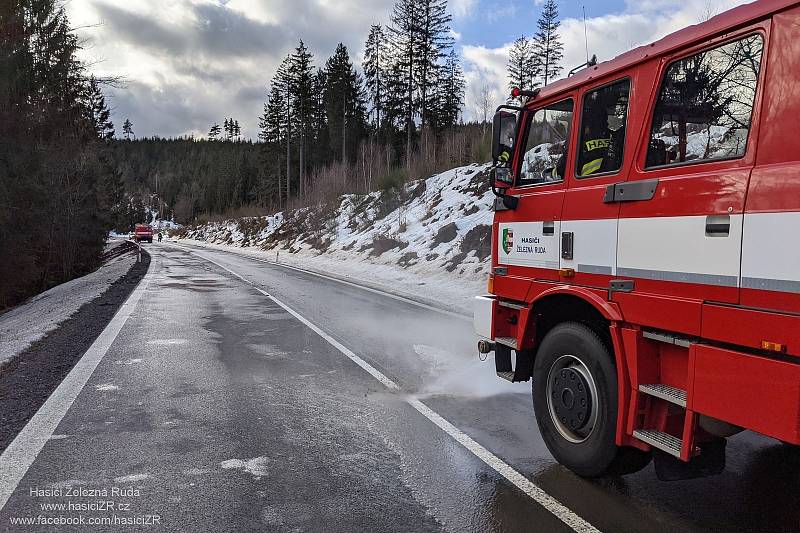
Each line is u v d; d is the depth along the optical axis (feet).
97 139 96.68
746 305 8.81
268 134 235.81
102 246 110.11
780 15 8.71
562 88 13.48
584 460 12.26
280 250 115.14
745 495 11.75
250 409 17.19
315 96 228.84
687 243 9.89
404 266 62.49
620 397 11.23
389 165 134.31
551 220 13.60
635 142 11.26
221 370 21.75
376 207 100.48
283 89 210.38
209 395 18.54
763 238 8.55
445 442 14.70
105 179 128.16
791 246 8.13
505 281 15.46
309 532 10.29
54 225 85.10
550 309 14.03
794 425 7.98
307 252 99.60
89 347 25.72
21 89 66.44
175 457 13.55
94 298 43.86
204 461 13.34
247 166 322.75
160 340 27.43
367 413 16.96
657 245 10.52
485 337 16.42
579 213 12.63
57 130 74.49
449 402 18.07
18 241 67.62
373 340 27.63
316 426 15.80
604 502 11.47
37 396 18.21
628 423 11.05
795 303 8.07
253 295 45.85
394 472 12.85
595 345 11.97
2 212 63.57
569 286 12.82
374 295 45.78
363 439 14.87
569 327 12.79
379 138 202.08
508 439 14.93
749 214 8.79
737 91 9.37
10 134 64.28
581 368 12.53
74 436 14.79
